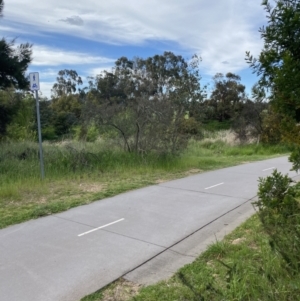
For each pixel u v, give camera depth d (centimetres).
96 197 707
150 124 1181
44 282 358
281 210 423
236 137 2123
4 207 633
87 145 1213
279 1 370
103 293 339
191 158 1275
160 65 4650
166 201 684
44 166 936
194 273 367
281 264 327
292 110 358
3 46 1130
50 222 550
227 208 634
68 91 6569
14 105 1278
